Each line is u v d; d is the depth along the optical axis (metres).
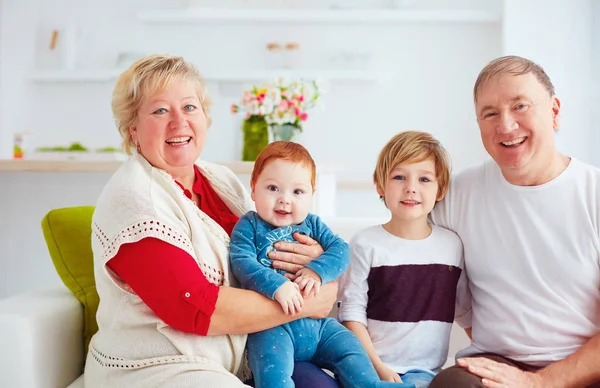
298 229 1.60
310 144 4.24
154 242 1.36
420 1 4.18
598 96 3.51
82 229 1.79
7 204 2.80
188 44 4.25
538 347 1.50
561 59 3.60
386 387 1.38
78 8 4.26
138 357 1.38
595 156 3.51
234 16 4.08
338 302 1.70
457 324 1.92
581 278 1.48
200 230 1.47
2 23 4.06
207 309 1.35
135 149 1.60
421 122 4.19
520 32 3.65
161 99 1.51
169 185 1.49
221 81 4.18
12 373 1.44
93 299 1.72
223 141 4.21
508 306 1.54
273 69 4.16
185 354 1.36
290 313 1.42
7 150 3.97
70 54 4.16
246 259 1.48
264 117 2.61
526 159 1.48
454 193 1.67
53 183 2.77
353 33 4.20
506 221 1.56
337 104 4.22
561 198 1.50
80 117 4.25
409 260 1.64
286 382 1.36
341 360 1.47
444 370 1.39
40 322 1.50
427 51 4.17
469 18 4.02
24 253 2.86
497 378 1.33
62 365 1.61
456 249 1.66
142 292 1.36
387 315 1.63
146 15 4.11
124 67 4.14
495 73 1.49
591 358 1.38
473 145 4.17
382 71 4.19
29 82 4.22
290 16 4.07
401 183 1.63
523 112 1.46
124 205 1.40
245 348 1.50
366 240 1.69
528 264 1.52
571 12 3.59
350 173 4.20
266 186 1.57
